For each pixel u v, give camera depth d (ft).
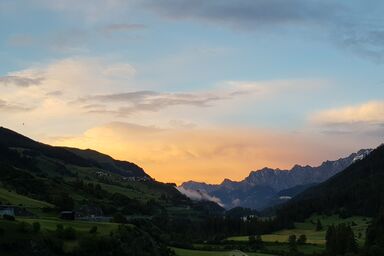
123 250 633.20
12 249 542.16
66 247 581.12
